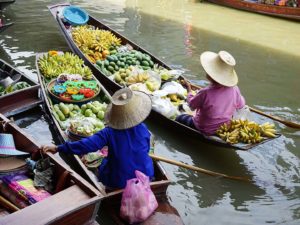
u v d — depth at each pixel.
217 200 5.07
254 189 5.26
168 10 14.53
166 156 5.96
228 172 5.62
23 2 14.02
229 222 4.71
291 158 5.92
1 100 6.31
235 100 5.75
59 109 6.33
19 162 4.46
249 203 5.01
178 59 9.77
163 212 4.36
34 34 10.79
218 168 5.70
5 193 4.12
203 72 9.03
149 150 4.92
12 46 9.89
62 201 3.59
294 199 5.09
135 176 4.43
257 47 10.95
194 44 10.91
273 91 8.30
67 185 4.04
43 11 13.02
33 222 3.30
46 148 4.35
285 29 12.85
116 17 13.12
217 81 5.43
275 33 12.36
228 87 5.58
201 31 12.16
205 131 5.79
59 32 11.06
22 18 12.13
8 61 9.03
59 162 4.21
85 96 6.68
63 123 6.03
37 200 3.93
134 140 4.34
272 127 5.62
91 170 5.04
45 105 6.73
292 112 7.42
